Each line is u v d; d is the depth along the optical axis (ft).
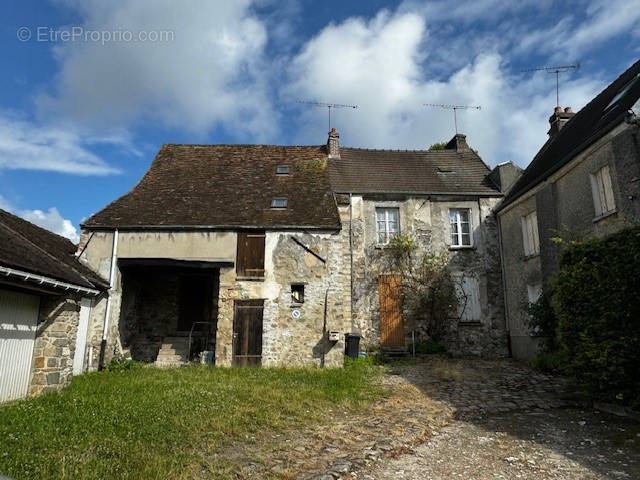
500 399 27.61
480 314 49.70
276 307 41.50
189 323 49.08
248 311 41.52
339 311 41.19
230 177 52.08
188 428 19.51
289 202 46.88
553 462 17.07
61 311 28.50
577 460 17.17
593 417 22.95
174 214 44.37
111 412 21.25
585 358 23.97
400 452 18.40
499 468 16.58
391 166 57.57
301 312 41.34
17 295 25.89
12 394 25.25
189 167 54.19
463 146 62.75
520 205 46.80
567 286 25.53
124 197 47.24
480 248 51.13
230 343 40.93
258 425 21.06
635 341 21.31
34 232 39.58
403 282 49.83
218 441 18.49
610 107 37.81
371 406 26.07
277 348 40.68
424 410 25.11
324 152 59.62
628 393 22.02
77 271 35.73
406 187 52.75
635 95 32.65
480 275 50.52
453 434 21.03
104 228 42.60
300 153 59.06
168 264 42.47
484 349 48.80
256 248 42.68
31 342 27.12
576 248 25.45
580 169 36.32
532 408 25.58
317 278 41.98
